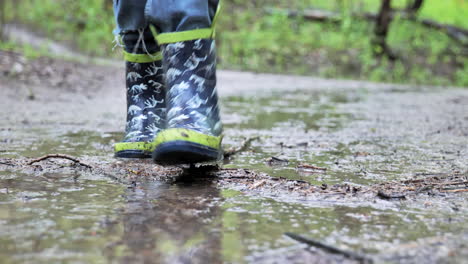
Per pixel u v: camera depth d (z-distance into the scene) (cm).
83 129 290
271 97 571
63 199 136
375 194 149
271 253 99
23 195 140
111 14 1256
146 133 196
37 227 112
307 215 126
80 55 1123
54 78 577
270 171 184
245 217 123
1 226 112
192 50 172
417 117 391
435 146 252
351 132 301
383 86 810
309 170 187
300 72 1121
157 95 200
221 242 104
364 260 95
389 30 1345
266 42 1247
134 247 100
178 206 132
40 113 359
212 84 176
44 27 1367
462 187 160
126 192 146
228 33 1270
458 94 657
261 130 306
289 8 1462
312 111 430
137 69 198
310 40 1267
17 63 619
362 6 1470
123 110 395
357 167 195
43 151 214
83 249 99
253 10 1428
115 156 198
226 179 166
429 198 146
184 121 168
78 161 183
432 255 99
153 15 175
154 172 174
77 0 1348
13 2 1453
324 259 96
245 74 965
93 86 564
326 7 1502
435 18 1558
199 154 160
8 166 179
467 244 105
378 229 115
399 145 254
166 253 97
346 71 1151
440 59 1237
